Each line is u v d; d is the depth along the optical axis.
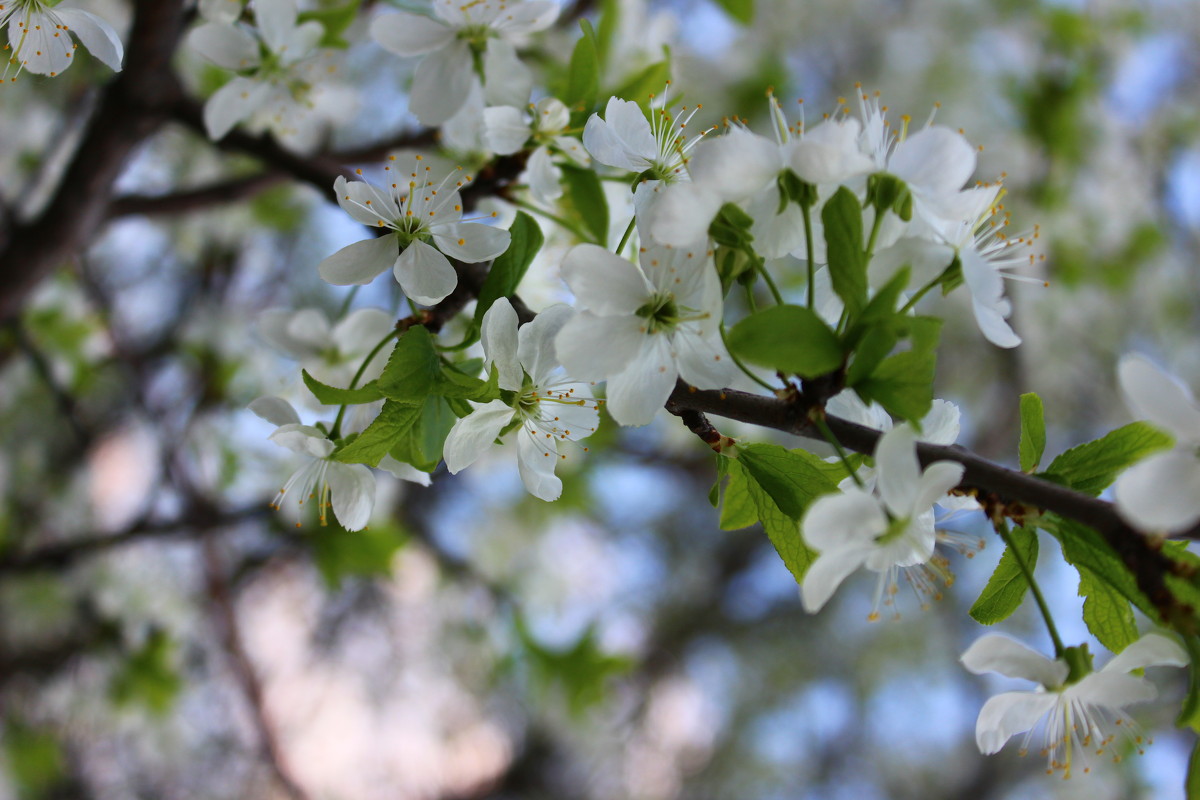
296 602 0.99
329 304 0.84
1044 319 0.87
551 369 0.29
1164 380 0.25
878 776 1.40
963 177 0.28
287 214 0.70
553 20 0.33
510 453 0.62
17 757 0.75
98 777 0.89
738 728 1.37
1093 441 0.28
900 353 0.26
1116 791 1.06
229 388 0.66
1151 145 0.88
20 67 0.31
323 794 1.00
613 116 0.30
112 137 0.40
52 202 0.42
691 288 0.28
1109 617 0.28
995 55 0.79
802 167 0.27
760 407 0.27
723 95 0.61
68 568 0.62
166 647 0.69
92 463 0.78
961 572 1.19
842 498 0.26
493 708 1.05
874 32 0.85
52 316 0.62
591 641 0.62
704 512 1.30
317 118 0.39
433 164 0.31
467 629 0.85
